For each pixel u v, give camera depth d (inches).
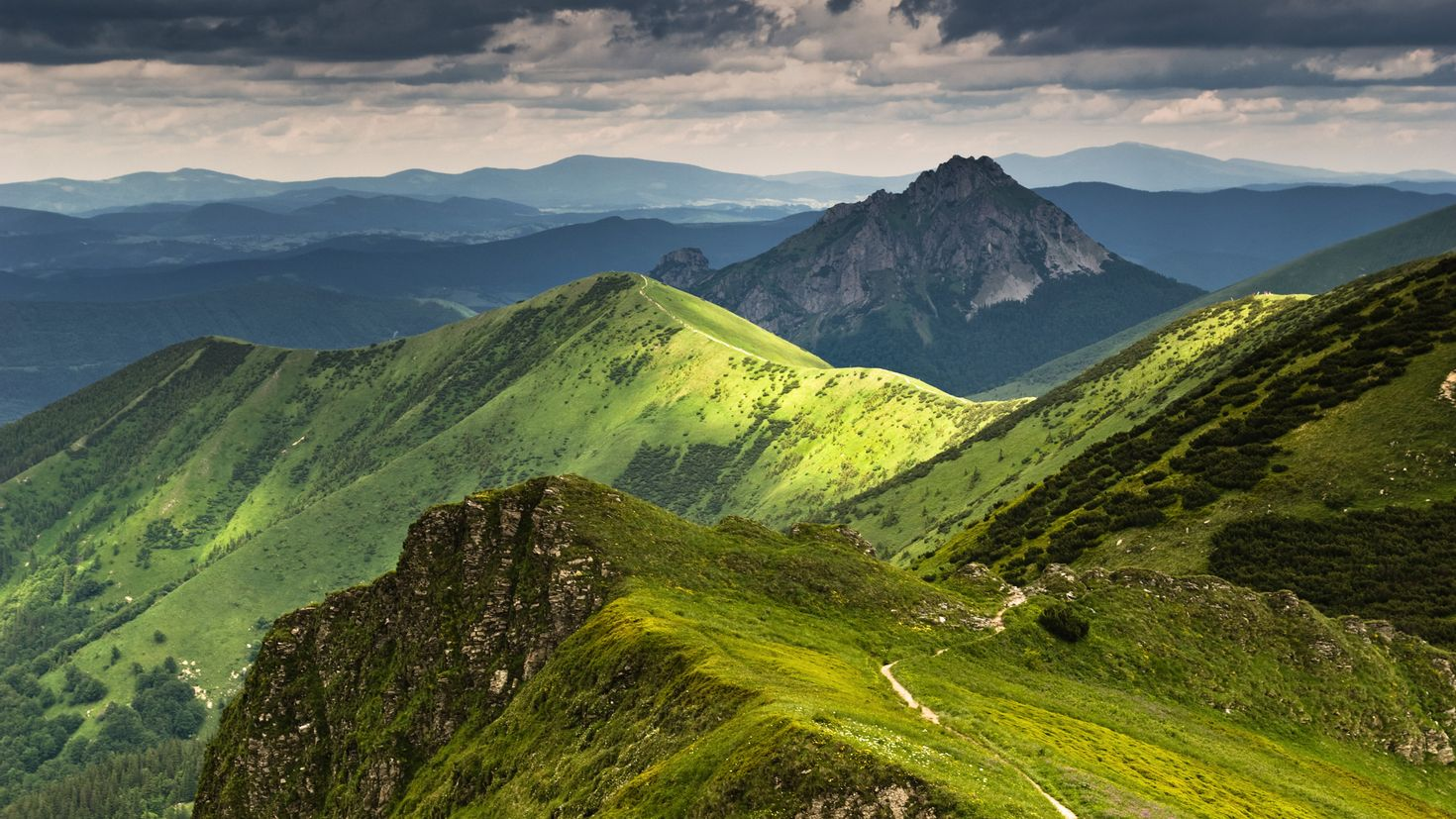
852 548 4429.1
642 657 3120.1
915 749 2246.6
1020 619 3683.6
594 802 2655.0
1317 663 3649.1
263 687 4722.0
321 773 4360.2
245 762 4554.6
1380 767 3289.9
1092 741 2738.7
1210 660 3631.9
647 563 3956.7
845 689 2787.9
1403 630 4151.1
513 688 3791.8
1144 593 3932.1
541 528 4165.8
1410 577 4503.0
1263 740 3265.3
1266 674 3595.0
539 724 3316.9
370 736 4119.1
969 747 2383.1
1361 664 3651.6
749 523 4527.6
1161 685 3479.3
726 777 2224.4
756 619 3555.6
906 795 2036.2
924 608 3779.5
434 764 3747.5
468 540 4389.8
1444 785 3240.7
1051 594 3932.1
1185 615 3838.6
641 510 4392.2
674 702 2785.4
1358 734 3405.5
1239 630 3774.6
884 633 3580.2
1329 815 2694.4
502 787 3198.8
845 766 2103.8
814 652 3275.1
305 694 4618.6
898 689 2987.2
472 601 4192.9
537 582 4010.8
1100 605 3843.5
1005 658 3457.2
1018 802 2043.6
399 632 4439.0
